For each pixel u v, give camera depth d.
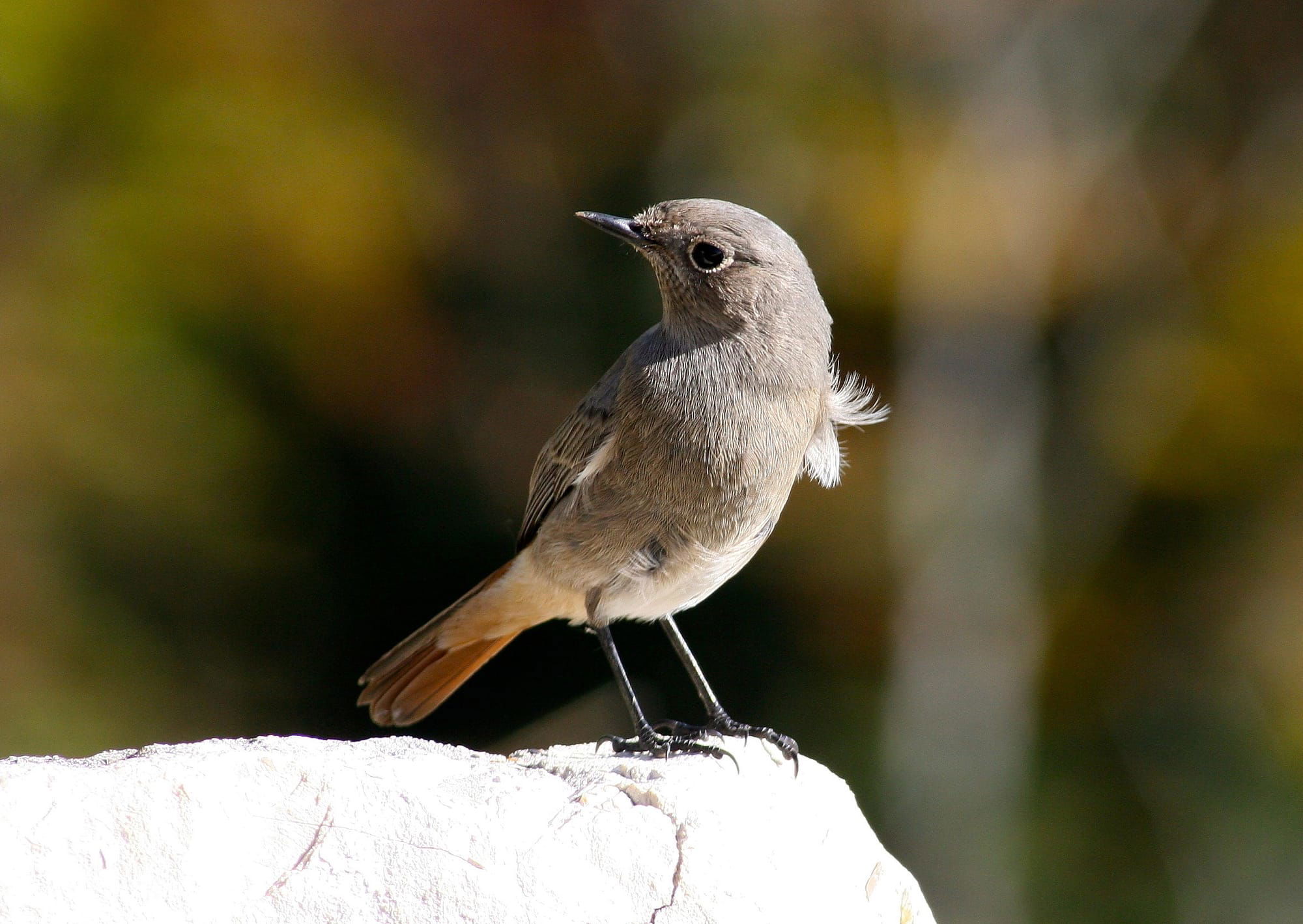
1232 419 15.07
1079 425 16.30
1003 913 14.36
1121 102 16.58
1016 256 16.06
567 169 15.70
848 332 15.55
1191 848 14.09
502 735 14.60
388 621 14.56
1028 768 15.12
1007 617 15.42
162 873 4.52
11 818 4.50
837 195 15.51
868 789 14.33
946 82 16.20
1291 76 16.44
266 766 4.80
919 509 15.44
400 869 4.66
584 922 4.64
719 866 4.84
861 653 14.73
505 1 15.07
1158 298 16.44
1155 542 15.38
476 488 14.73
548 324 14.98
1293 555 14.55
